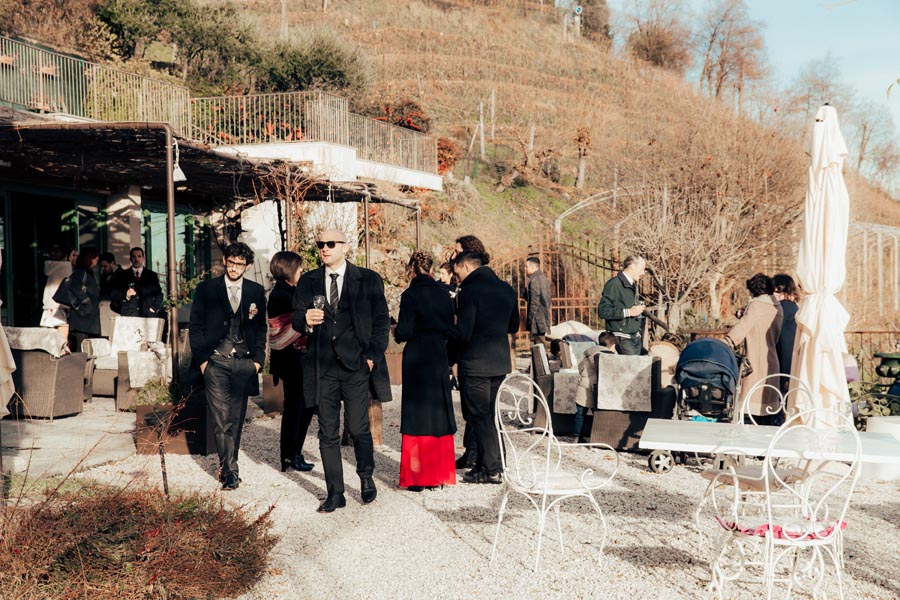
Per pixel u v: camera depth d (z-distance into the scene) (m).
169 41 32.84
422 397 5.93
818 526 3.70
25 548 3.46
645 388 7.35
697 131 21.75
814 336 6.53
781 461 6.29
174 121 17.66
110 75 16.34
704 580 4.19
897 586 4.15
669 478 6.50
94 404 9.66
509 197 33.72
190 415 6.99
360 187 14.33
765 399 7.02
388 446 7.61
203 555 3.91
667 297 16.16
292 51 32.25
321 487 6.05
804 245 6.66
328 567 4.37
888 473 6.59
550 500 5.76
